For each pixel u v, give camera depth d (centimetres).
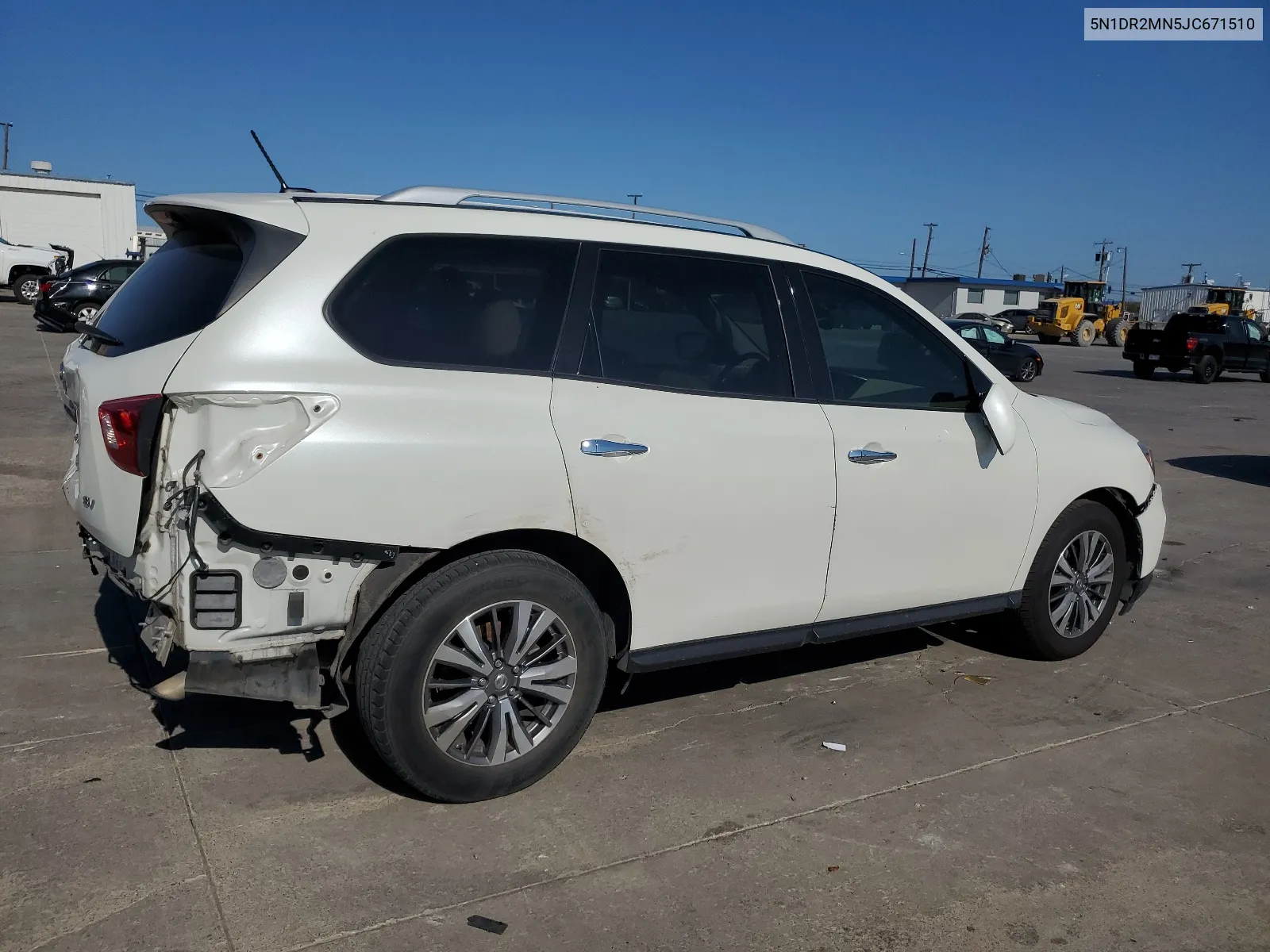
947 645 541
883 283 444
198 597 304
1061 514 496
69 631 492
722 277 399
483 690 344
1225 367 2700
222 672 311
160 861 310
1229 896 323
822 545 409
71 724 397
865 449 414
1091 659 530
